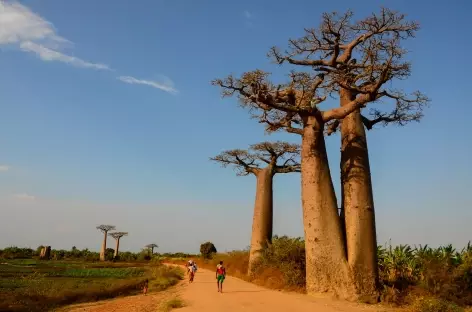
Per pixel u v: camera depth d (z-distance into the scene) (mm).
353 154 14984
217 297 14398
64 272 33438
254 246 23609
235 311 10984
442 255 15805
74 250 74875
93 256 71375
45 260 61031
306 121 15711
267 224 23906
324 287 14102
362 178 14703
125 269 40156
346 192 14844
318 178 15047
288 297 14102
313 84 14703
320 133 15477
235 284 21156
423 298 12078
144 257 72125
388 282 15172
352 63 15461
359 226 14289
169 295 17062
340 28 14812
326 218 14664
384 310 11711
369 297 13328
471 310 11688
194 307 11898
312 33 15281
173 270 33594
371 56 13242
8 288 18406
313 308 11508
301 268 17984
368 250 14133
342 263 14156
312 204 14875
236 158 25406
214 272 36938
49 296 15594
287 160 25234
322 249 14414
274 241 21656
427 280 14227
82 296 16625
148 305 13906
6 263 45219
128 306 14000
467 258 15266
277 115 16234
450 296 13367
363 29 14859
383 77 12992
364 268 13914
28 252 69938
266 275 20094
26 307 13359
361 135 15227
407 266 16062
